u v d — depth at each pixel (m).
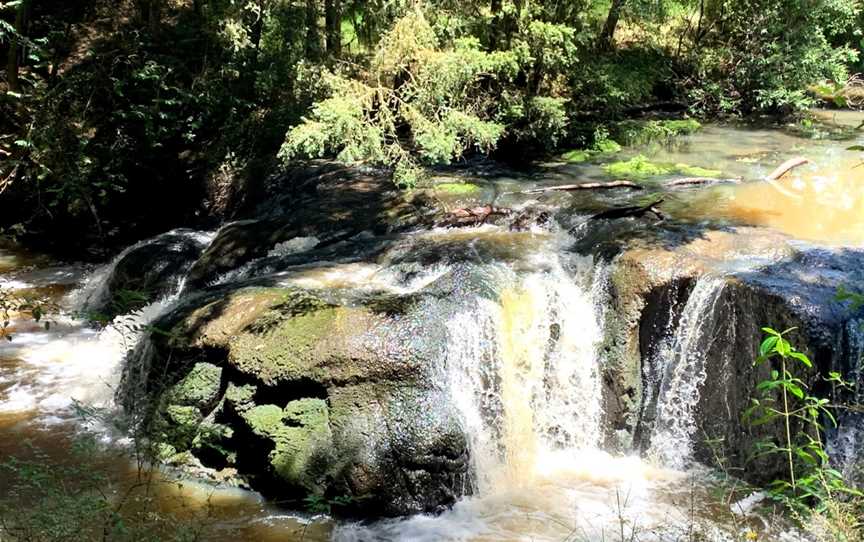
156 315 9.37
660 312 7.75
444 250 8.95
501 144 12.70
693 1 16.22
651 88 14.98
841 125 14.86
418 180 11.08
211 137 13.23
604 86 13.12
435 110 10.31
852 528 4.52
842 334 6.69
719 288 7.35
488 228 9.80
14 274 11.58
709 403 7.39
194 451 7.21
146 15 15.02
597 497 7.01
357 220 10.18
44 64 13.27
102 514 5.46
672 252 8.03
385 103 10.03
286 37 12.42
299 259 9.27
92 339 9.64
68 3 14.92
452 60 9.97
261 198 11.97
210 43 13.50
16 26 12.27
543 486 7.23
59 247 12.49
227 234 10.24
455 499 6.78
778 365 6.83
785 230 8.98
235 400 7.10
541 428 8.00
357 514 6.63
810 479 4.45
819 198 10.27
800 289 7.02
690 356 7.54
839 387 6.63
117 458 7.22
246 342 7.26
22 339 9.57
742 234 8.61
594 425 7.94
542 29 11.52
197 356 7.54
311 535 6.38
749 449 7.05
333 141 9.82
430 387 6.91
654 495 7.02
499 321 7.73
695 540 6.21
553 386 8.06
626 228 9.09
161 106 12.88
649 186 10.92
